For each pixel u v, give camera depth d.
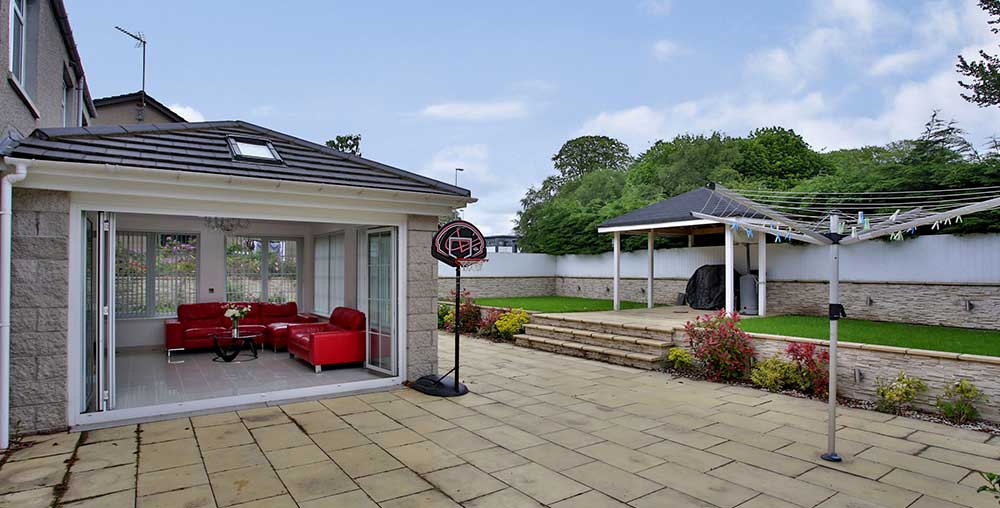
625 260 15.84
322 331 8.38
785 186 21.42
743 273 12.30
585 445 4.75
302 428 5.18
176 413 5.62
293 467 4.16
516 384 7.29
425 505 3.49
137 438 4.81
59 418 4.96
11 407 4.75
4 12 5.35
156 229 10.03
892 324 9.15
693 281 13.02
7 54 5.42
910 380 5.82
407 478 3.96
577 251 17.41
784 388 6.95
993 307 8.54
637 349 8.81
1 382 4.50
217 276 10.70
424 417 5.62
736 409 6.02
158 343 10.11
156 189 5.29
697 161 24.55
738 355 7.46
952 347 6.36
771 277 11.74
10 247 4.64
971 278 8.84
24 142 4.88
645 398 6.52
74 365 5.06
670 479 3.97
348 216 6.62
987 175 8.62
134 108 14.63
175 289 10.35
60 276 4.94
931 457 4.46
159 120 15.48
